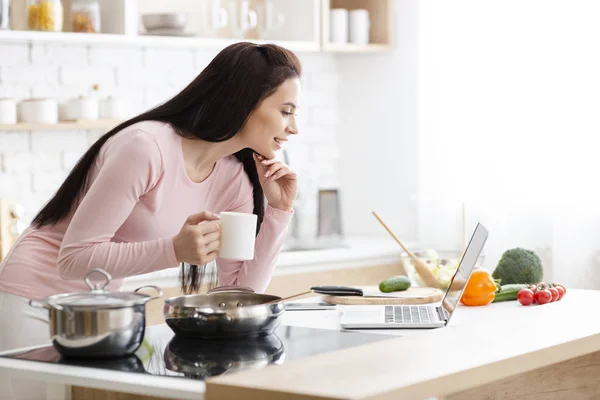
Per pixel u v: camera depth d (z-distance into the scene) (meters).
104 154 2.35
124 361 1.89
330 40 4.76
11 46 4.05
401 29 4.81
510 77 4.34
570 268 4.10
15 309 2.41
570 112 4.12
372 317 2.35
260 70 2.44
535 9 4.23
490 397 2.47
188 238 2.18
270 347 2.02
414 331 2.23
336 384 1.61
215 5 4.35
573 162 4.10
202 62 4.64
